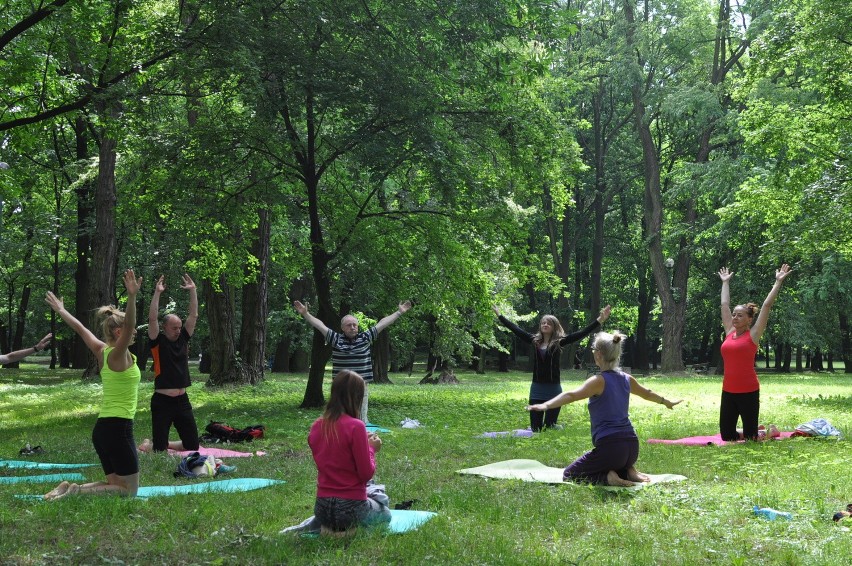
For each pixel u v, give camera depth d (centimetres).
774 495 721
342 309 2102
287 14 1642
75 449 1162
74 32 1556
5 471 939
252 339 2672
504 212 1862
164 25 1588
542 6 1703
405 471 920
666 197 4409
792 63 2267
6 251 3700
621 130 5103
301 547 565
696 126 4191
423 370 5419
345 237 1897
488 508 685
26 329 5653
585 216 5003
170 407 1105
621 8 4362
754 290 4141
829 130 2261
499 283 2886
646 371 5034
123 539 592
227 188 1889
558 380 1366
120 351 739
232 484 829
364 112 1611
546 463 980
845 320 5100
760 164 3734
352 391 610
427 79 1683
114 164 2802
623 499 746
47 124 1814
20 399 2314
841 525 620
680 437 1241
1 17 1580
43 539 596
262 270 2642
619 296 5750
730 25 4225
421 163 1706
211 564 523
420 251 1966
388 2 1630
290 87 1584
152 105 1692
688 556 541
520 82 1875
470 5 1623
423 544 569
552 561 529
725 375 1165
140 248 3406
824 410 1672
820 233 1978
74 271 4466
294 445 1193
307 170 1809
